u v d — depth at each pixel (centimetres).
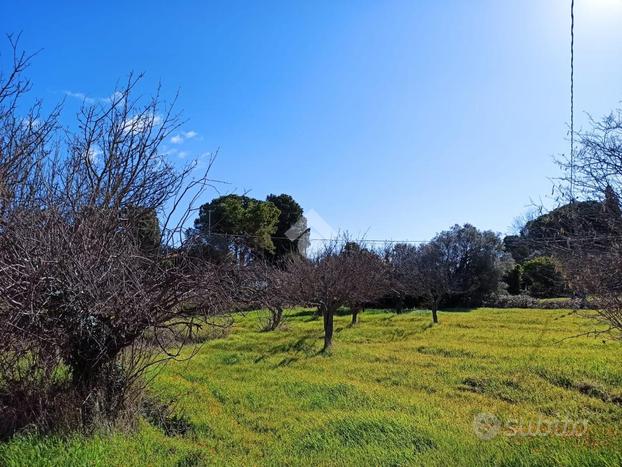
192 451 525
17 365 537
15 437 474
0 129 525
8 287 467
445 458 496
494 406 754
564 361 1078
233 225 2312
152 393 748
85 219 531
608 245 455
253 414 732
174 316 579
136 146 568
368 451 530
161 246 577
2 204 502
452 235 3616
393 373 1037
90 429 520
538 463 444
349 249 1917
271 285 799
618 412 714
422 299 3544
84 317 510
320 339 1683
